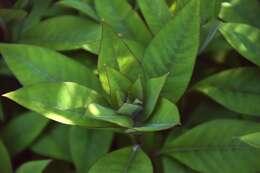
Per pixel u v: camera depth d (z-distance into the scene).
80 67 0.87
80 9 0.92
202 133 0.88
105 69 0.81
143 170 0.84
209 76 0.93
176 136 0.92
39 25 0.95
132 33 0.92
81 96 0.83
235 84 0.91
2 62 0.95
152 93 0.81
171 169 0.90
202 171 0.87
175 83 0.84
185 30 0.82
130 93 0.83
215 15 0.90
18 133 0.92
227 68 0.97
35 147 0.92
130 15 0.92
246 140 0.78
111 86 0.83
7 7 0.99
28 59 0.86
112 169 0.84
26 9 0.99
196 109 0.94
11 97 0.80
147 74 0.85
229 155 0.86
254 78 0.91
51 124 0.93
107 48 0.82
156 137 0.93
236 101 0.90
